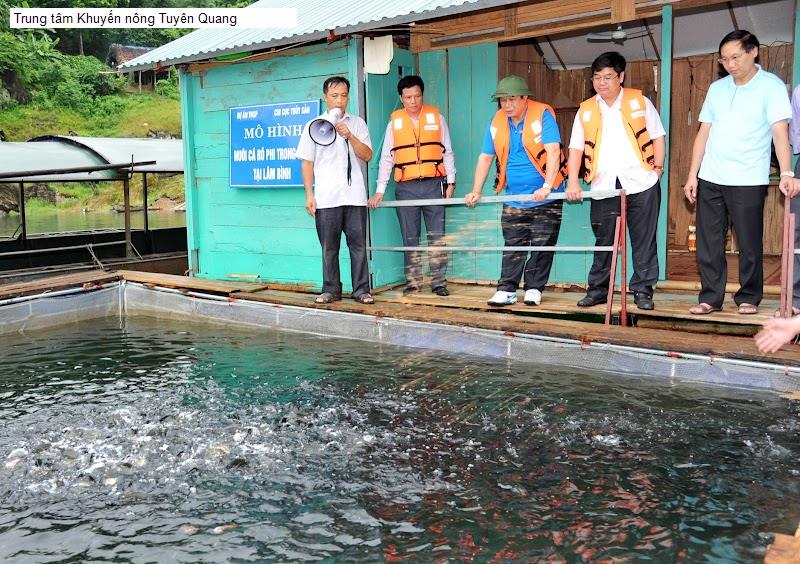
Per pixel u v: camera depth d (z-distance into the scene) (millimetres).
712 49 9336
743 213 5410
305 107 7535
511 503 3389
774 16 8039
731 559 2865
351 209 6801
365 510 3371
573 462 3797
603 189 5891
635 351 5219
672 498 3371
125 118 45469
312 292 7770
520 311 6398
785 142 5137
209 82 8258
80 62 47781
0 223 23031
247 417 4582
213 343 6590
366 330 6539
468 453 3961
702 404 4539
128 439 4270
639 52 9555
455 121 7719
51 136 12219
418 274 7387
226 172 8320
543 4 7012
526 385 5035
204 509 3424
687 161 9875
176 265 12195
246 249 8305
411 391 5000
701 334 5379
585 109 6039
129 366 5875
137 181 32875
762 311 5719
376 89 7285
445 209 7738
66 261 11430
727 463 3705
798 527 2994
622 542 3020
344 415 4574
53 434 4371
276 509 3404
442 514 3312
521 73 8898
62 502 3525
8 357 6277
